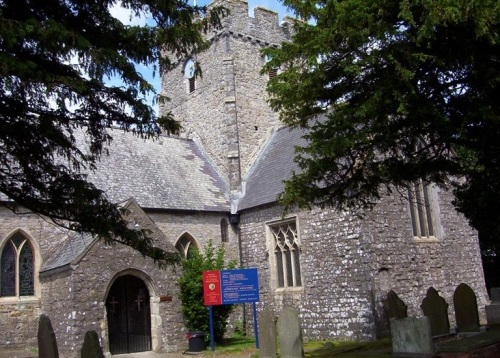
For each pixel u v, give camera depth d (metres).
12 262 17.16
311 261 17.67
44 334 9.78
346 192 11.23
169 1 6.31
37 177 6.58
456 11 6.37
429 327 8.77
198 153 24.27
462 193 10.05
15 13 5.88
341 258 16.64
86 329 14.95
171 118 7.08
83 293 15.13
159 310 16.56
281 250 19.28
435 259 17.98
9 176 6.70
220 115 23.89
